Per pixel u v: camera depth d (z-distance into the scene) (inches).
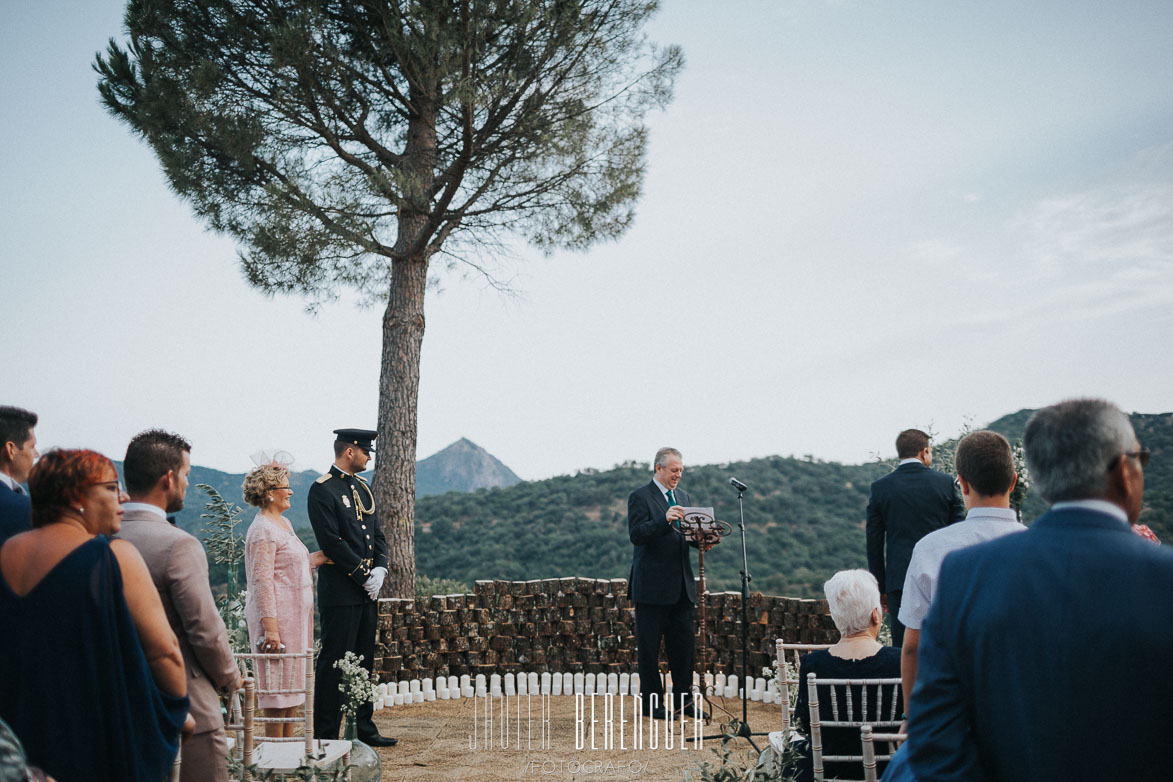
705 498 1152.2
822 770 121.1
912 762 63.9
